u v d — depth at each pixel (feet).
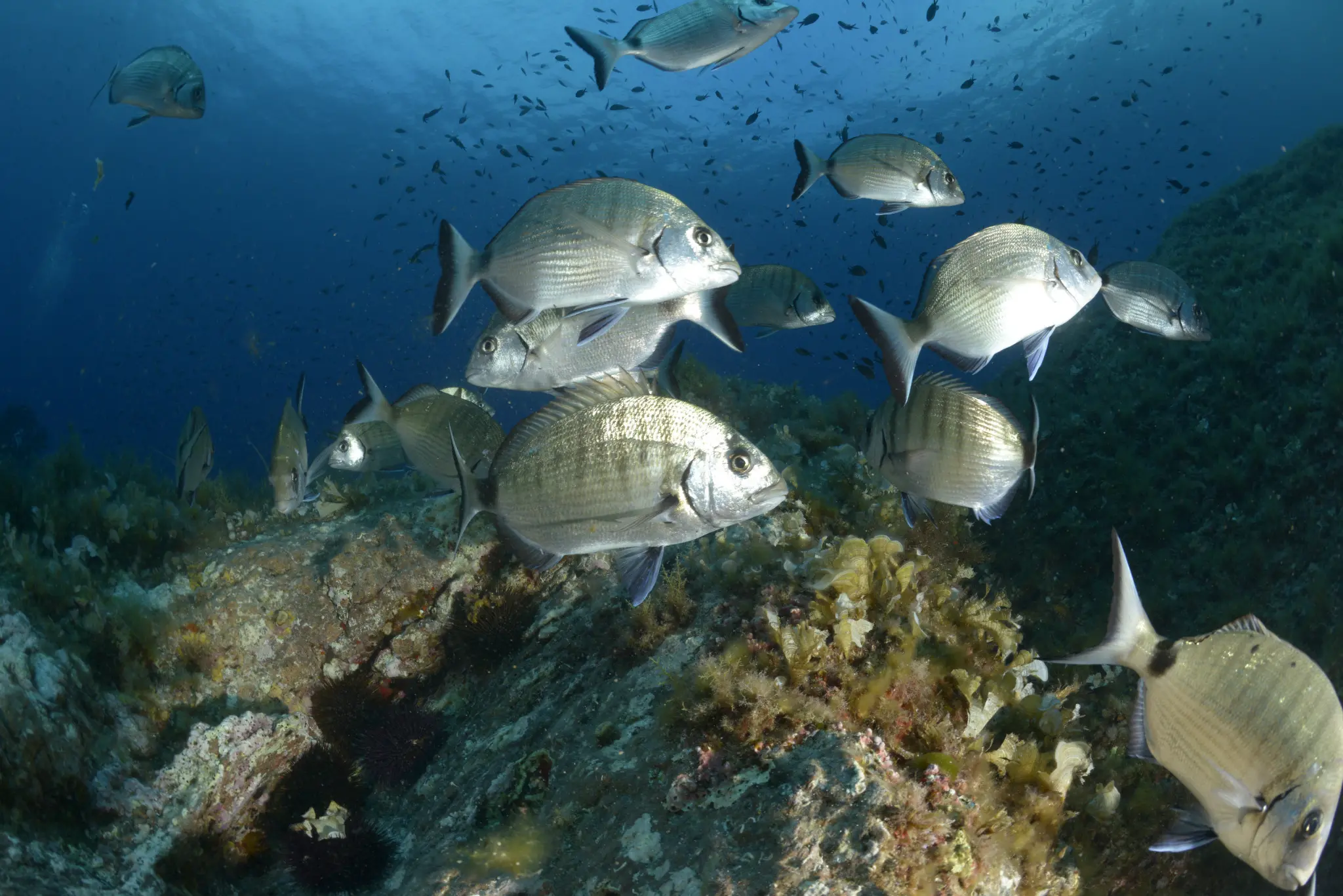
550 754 13.09
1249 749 7.09
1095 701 17.81
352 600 19.39
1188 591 22.30
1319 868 16.35
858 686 11.10
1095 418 28.45
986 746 12.17
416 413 16.43
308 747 16.66
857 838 8.98
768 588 13.43
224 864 14.97
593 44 15.29
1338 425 21.88
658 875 9.58
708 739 10.97
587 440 9.69
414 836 14.11
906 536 17.48
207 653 18.03
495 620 18.42
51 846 11.83
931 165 16.98
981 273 12.60
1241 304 30.76
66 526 19.31
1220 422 26.14
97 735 14.25
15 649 13.48
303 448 17.61
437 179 204.74
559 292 12.46
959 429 12.96
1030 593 24.18
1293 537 21.33
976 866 9.76
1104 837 13.84
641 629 14.05
